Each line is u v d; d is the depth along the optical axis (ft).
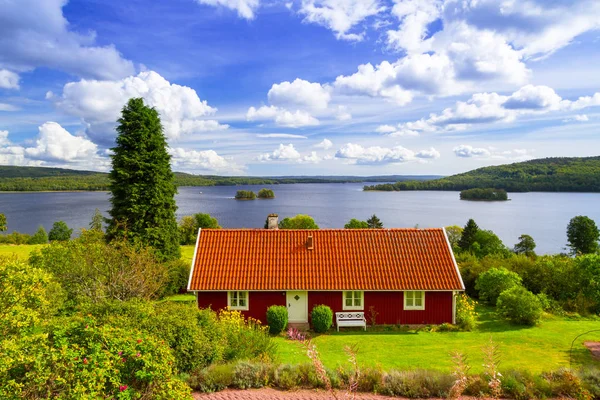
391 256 74.84
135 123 100.42
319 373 24.80
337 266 73.10
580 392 35.91
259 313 70.90
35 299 39.17
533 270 94.02
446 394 36.65
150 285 67.77
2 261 42.19
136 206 96.84
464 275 100.42
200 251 75.61
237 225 378.53
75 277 63.77
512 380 37.52
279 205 595.06
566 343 58.03
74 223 361.71
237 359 42.80
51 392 25.36
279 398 36.35
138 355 28.04
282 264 73.56
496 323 71.72
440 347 56.08
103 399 24.97
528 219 408.67
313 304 70.79
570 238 206.59
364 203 637.71
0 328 33.60
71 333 30.83
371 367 42.88
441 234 79.00
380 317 70.69
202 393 37.42
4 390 23.99
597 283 80.84
